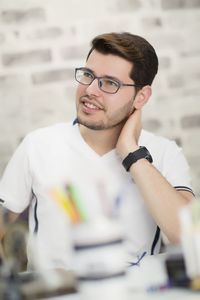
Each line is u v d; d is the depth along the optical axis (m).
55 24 2.64
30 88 2.64
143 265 1.35
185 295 1.10
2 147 2.64
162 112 2.76
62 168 1.73
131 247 1.65
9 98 2.63
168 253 1.33
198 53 2.79
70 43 2.66
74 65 2.67
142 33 2.73
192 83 2.79
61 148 1.75
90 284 0.98
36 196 1.74
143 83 1.71
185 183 1.76
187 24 2.76
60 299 1.11
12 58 2.62
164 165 1.78
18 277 1.20
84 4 2.66
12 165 1.79
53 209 1.67
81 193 1.00
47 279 1.18
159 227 1.61
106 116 1.66
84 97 1.65
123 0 2.69
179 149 1.85
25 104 2.64
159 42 2.74
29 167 1.75
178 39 2.76
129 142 1.66
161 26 2.74
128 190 1.68
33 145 1.78
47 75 2.65
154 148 1.80
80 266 0.99
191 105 2.79
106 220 0.99
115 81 1.65
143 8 2.71
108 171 1.71
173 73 2.76
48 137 1.78
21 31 2.62
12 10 2.60
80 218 0.99
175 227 1.53
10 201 1.75
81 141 1.74
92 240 0.98
